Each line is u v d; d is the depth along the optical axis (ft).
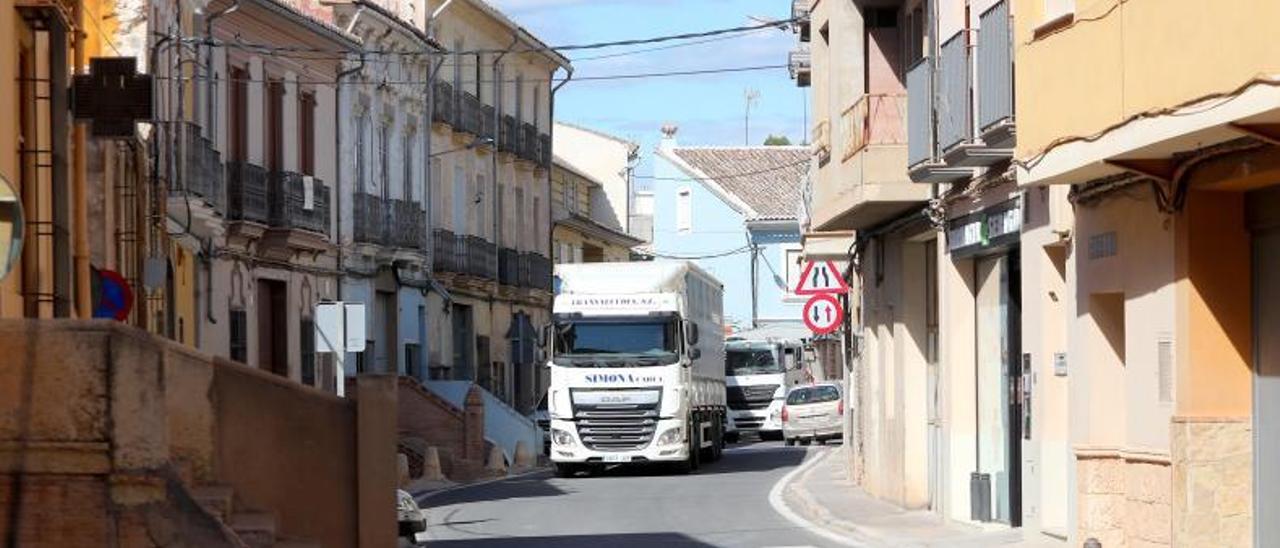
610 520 108.37
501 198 244.22
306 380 167.73
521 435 199.00
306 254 165.89
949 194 100.07
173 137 126.93
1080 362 79.41
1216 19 59.31
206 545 47.78
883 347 121.08
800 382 277.64
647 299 159.43
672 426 157.79
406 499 88.07
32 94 75.72
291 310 163.22
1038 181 75.97
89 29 110.32
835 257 148.15
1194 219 67.77
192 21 137.08
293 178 156.87
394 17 189.88
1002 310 96.07
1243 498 67.87
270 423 61.72
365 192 184.24
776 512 113.50
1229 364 68.08
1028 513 87.56
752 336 319.47
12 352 46.88
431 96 209.67
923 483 113.29
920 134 99.04
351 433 62.69
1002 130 84.43
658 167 353.51
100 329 46.96
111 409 46.83
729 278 347.15
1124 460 74.95
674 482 145.89
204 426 59.88
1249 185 65.98
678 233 351.46
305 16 160.56
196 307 138.00
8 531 46.75
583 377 158.81
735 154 358.43
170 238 126.41
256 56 154.30
